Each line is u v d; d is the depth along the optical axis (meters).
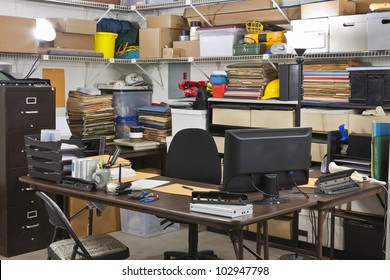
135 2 5.92
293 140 3.10
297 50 4.16
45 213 4.66
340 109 4.45
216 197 2.86
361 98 4.25
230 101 4.98
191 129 4.06
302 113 4.52
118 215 5.18
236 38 5.06
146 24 6.19
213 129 5.20
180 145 4.07
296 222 4.18
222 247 4.69
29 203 4.56
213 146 4.02
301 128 3.15
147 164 5.95
